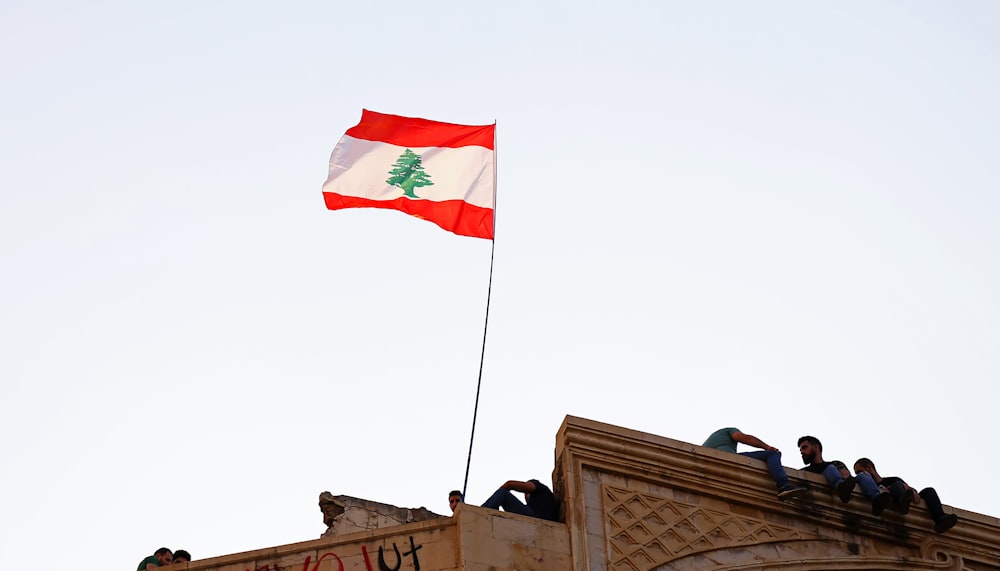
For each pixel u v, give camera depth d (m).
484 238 27.33
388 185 27.70
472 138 28.19
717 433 23.58
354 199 27.61
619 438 22.19
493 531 20.88
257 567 21.27
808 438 23.69
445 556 20.84
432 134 28.25
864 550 22.62
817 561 22.11
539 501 21.80
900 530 22.98
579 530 21.16
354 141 28.11
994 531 23.58
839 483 22.59
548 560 20.83
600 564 20.95
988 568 23.31
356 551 21.16
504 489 21.81
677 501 22.05
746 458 22.72
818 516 22.61
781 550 22.09
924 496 23.36
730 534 21.95
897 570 22.55
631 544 21.31
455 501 24.81
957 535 23.31
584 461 21.92
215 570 21.36
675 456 22.31
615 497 21.72
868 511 22.94
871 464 23.70
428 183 27.70
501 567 20.55
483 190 27.67
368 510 25.69
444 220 27.45
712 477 22.38
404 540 21.12
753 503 22.41
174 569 21.42
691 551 21.55
